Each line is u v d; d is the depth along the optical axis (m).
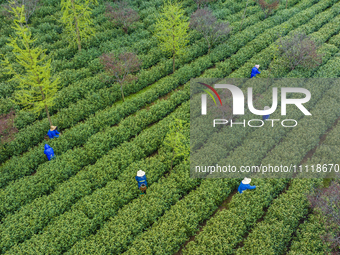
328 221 14.95
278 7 36.53
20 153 20.22
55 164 18.22
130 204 16.14
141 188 16.52
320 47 29.08
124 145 19.73
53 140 19.88
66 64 26.84
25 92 20.12
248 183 16.45
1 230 14.85
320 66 27.20
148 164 18.38
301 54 25.95
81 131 20.58
